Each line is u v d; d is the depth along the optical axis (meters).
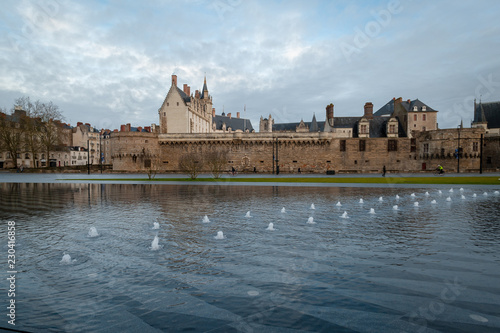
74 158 99.50
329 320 4.49
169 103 72.62
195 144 65.50
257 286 5.68
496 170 51.84
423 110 69.06
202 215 12.65
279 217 12.18
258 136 64.56
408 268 6.55
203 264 6.81
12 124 68.81
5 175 50.44
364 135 67.88
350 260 7.06
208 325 4.37
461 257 7.26
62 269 6.52
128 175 50.53
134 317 4.59
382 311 4.75
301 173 58.50
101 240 8.77
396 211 13.59
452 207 14.70
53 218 12.05
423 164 61.88
